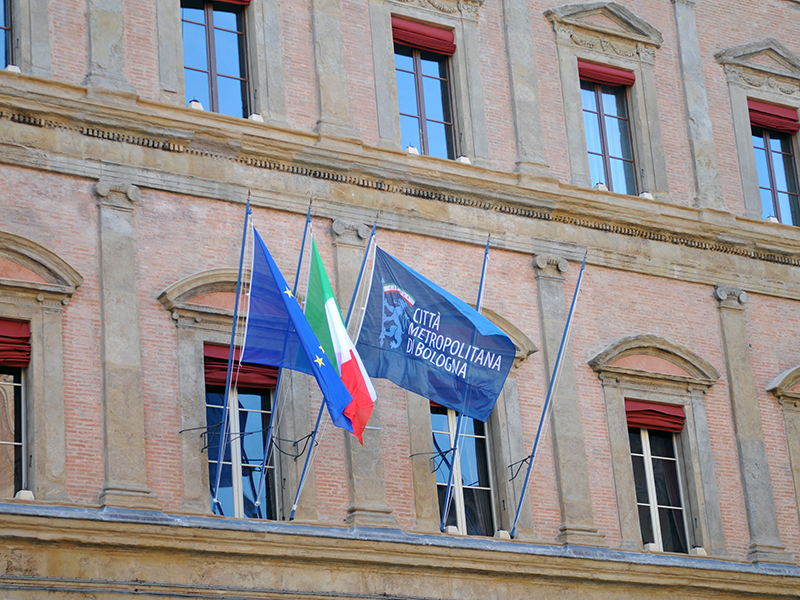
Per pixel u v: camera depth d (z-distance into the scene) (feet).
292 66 93.71
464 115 99.35
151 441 80.64
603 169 105.29
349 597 81.87
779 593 97.25
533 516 91.40
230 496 83.20
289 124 92.07
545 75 104.06
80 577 74.69
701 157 108.47
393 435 88.63
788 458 102.99
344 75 94.94
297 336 82.12
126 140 85.25
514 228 97.66
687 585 93.61
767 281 107.45
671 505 98.48
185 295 84.07
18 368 79.46
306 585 81.05
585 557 90.07
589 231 100.89
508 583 87.71
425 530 87.25
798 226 112.16
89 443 78.79
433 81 100.63
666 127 108.37
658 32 110.32
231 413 84.89
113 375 80.18
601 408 96.89
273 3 94.32
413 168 94.48
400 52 99.96
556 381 95.09
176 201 86.02
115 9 87.86
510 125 101.04
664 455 99.55
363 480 85.87
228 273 85.71
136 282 83.15
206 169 87.45
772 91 114.73
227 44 92.99
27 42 84.48
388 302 86.28
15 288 79.20
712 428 100.78
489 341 87.81
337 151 91.50
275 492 84.64
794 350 106.83
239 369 85.20
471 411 86.79
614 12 108.37
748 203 109.60
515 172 99.19
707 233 105.19
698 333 103.04
